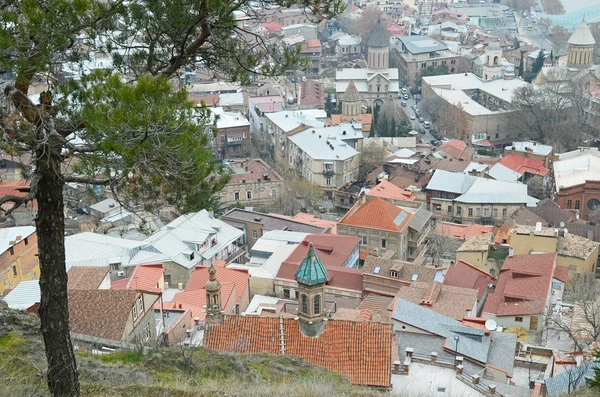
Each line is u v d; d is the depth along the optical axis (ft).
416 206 364.38
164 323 183.93
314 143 508.12
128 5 89.30
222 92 654.12
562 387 146.41
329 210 476.13
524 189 429.79
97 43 86.17
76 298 156.04
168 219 330.75
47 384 89.25
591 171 448.65
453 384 152.66
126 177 76.89
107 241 278.26
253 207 451.12
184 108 78.64
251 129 630.74
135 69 95.76
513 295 248.52
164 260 271.49
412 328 176.65
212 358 122.31
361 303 239.50
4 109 74.08
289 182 463.42
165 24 92.84
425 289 224.12
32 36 73.26
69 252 266.77
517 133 634.02
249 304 239.91
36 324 120.26
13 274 244.42
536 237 304.50
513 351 179.83
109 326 150.41
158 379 105.91
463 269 268.41
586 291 245.24
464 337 177.37
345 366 147.13
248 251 351.87
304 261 151.43
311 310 151.53
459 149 531.09
